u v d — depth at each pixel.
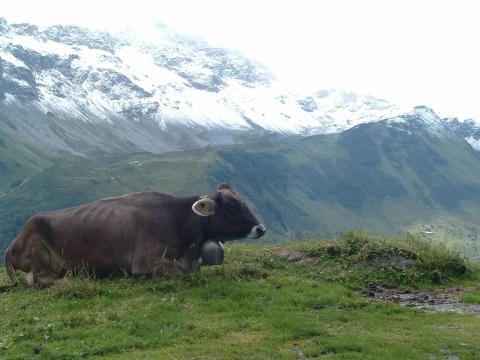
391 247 17.12
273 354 9.91
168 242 14.59
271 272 15.69
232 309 12.44
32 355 9.82
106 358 9.70
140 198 15.21
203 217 14.94
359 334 11.12
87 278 14.19
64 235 14.77
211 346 10.18
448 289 15.66
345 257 17.00
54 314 12.01
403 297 14.67
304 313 12.35
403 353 9.98
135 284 14.05
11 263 15.03
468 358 9.77
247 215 14.96
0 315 12.23
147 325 11.24
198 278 14.18
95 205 15.23
